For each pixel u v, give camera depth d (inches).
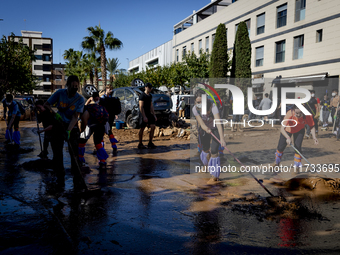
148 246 96.3
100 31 1390.3
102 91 311.1
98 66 1838.1
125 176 196.5
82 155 226.5
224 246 98.0
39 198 143.1
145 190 165.2
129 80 1945.1
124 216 123.4
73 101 171.8
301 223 120.7
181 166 233.6
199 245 98.5
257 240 103.7
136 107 526.3
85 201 141.3
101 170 213.9
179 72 1153.4
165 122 576.4
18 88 1460.4
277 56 959.0
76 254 88.0
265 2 987.9
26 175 192.2
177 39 1648.6
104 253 89.9
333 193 166.2
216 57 1044.5
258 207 140.1
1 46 1250.0
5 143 350.0
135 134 448.8
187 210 134.3
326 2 777.6
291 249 96.5
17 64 1280.8
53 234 100.3
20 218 113.2
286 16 914.7
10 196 143.9
